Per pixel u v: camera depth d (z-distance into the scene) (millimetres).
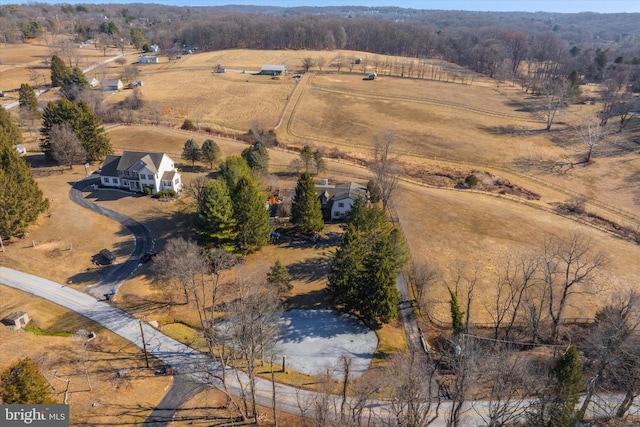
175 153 108812
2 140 79000
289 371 49062
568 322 57281
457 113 155000
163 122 137125
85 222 75562
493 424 35000
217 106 157625
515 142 131625
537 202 96625
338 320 56875
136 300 58344
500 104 168000
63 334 52594
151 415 42750
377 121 145375
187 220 77312
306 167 98500
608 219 90750
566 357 36312
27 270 63375
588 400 39469
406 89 182625
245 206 65438
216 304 57375
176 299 59094
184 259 55719
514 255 71875
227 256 63594
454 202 89688
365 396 41219
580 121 146625
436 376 47438
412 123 144500
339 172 101688
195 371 48250
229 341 50969
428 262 66438
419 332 55469
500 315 58562
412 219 81312
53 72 168750
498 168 115875
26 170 72000
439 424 41656
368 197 81812
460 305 60188
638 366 40125
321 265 66750
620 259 72875
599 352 45312
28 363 36906
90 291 59844
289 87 178875
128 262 65875
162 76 195375
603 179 110562
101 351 50094
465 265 68688
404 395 35844
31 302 57312
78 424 40969
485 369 37312
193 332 54031
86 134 97188
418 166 111625
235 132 133000
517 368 40562
